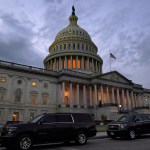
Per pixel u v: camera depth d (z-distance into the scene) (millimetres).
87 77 67688
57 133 14570
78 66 83938
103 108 59875
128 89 75438
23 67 56906
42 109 57312
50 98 60156
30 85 57094
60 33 98875
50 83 61812
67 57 84812
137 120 19500
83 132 15891
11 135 12758
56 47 94062
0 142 13258
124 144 15031
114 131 18781
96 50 102688
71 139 15211
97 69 88562
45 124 14352
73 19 106812
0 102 50375
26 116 53688
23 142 12969
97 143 16172
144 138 19547
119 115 55125
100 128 35094
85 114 17078
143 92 88938
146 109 69812
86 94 68500
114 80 71438
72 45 91188
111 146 14070
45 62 92188
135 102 80062
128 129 18359
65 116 15695
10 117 50969
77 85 64875
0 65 52344
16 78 54844
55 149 13406
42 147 14586
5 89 51969
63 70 63094
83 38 94438
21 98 54312
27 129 13359
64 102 60125
